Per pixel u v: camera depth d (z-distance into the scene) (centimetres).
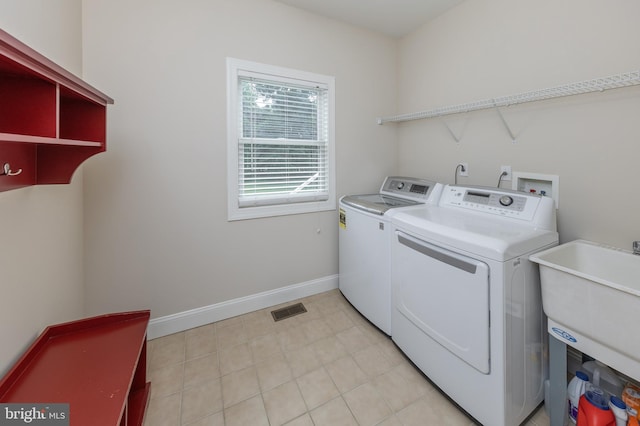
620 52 130
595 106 141
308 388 147
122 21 163
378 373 158
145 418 129
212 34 187
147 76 171
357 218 207
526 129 172
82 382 92
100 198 167
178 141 183
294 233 235
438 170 237
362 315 214
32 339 110
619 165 134
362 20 235
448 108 202
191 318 198
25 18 104
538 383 131
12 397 85
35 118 84
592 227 145
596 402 113
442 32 225
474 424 126
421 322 149
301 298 242
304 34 220
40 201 117
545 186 166
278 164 224
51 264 126
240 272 215
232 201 204
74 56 145
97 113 122
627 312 91
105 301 172
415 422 128
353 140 253
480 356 118
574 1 145
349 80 246
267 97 214
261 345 182
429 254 140
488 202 164
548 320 118
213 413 132
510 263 112
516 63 174
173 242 188
